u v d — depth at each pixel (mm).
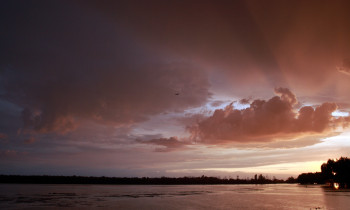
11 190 189375
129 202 102688
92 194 150875
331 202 93188
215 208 83000
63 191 184125
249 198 120938
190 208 83375
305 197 118250
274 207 83875
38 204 93312
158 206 88625
